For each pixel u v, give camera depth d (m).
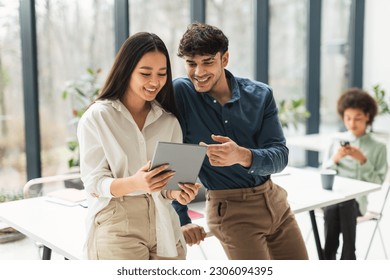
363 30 6.25
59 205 2.43
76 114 3.80
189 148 1.55
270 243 2.11
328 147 3.54
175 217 1.74
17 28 3.64
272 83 5.52
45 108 3.90
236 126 1.93
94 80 3.92
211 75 1.79
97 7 4.11
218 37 1.76
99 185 1.56
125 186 1.52
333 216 2.98
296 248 2.08
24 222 2.16
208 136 1.95
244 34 5.14
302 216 4.39
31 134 3.68
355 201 2.97
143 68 1.55
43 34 3.82
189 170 1.61
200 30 1.76
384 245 3.69
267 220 1.97
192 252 3.50
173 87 1.84
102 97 1.64
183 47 1.76
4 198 3.52
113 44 4.24
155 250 1.67
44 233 2.01
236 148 1.73
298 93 5.78
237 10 5.04
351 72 6.30
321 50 5.89
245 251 1.94
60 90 3.97
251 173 1.85
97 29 4.13
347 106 3.35
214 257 3.41
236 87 1.96
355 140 3.38
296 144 4.36
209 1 4.81
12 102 3.71
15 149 3.77
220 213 1.98
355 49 6.24
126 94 1.65
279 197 2.04
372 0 6.13
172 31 4.54
